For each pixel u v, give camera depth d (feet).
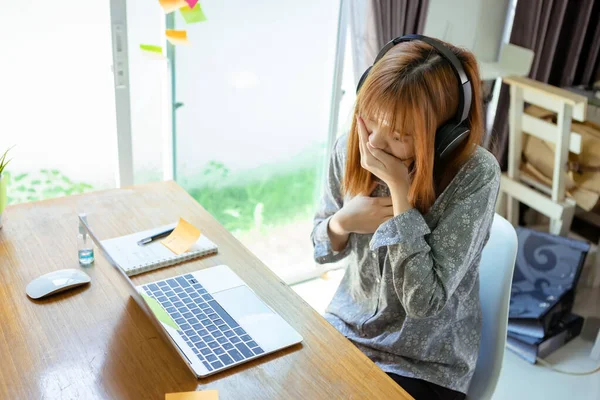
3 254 4.44
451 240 4.17
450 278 4.14
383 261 4.58
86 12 6.42
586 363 7.55
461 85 3.88
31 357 3.53
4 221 4.86
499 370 4.74
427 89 3.81
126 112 6.42
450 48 4.06
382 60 4.03
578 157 8.65
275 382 3.49
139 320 3.89
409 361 4.58
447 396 4.50
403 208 4.16
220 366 3.55
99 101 6.86
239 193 7.75
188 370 3.51
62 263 4.39
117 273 4.26
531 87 8.00
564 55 9.32
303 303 4.19
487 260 4.84
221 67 6.89
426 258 4.13
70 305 3.98
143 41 6.41
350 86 7.98
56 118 6.77
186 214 5.18
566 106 7.72
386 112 3.87
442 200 4.34
